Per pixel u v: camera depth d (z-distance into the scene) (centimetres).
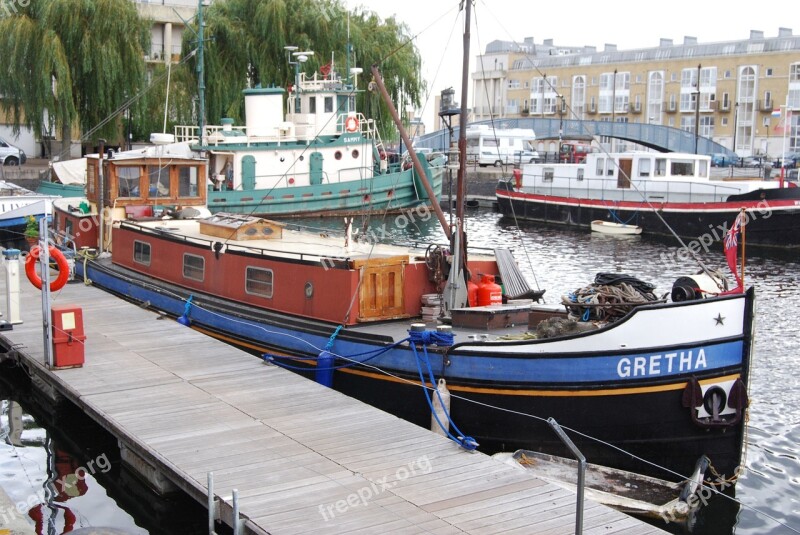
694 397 1129
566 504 905
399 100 4859
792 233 3559
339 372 1351
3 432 1344
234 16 4569
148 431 1095
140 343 1511
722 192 3903
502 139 7094
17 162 4941
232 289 1603
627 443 1157
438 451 1045
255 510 874
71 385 1277
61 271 1410
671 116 8781
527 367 1162
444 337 1221
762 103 8031
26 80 3916
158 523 1047
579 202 4356
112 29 3931
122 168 1977
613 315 1217
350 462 1005
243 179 3762
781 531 1077
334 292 1391
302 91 3941
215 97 4397
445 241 3525
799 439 1404
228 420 1138
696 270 3022
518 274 1487
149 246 1844
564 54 10650
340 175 3947
